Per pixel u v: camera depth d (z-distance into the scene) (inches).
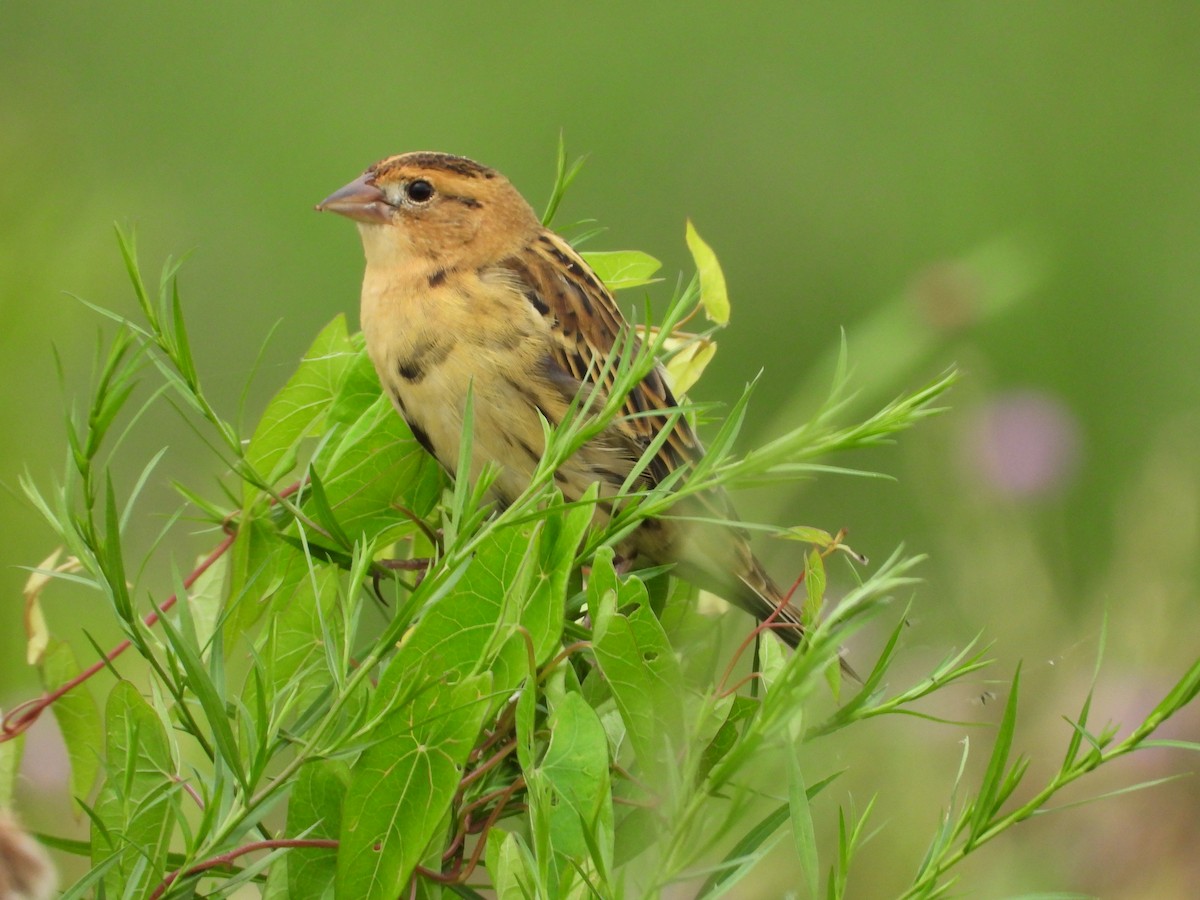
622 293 424.5
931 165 664.4
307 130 668.1
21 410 344.8
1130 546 409.1
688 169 673.0
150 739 193.6
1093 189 646.5
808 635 187.3
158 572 360.5
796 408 405.1
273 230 633.6
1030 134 665.0
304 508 225.3
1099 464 566.6
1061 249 630.5
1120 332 611.2
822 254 655.1
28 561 333.4
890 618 404.2
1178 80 665.0
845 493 520.7
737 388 615.2
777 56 675.4
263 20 676.1
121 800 185.6
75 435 176.2
